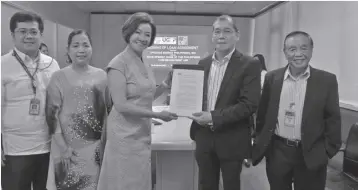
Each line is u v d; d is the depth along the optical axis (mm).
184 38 7176
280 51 5316
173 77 1512
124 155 1432
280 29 5332
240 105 1426
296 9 4578
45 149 1650
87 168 1620
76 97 1564
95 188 1642
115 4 6266
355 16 3020
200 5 6195
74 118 1570
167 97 2748
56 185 1628
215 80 1534
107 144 1481
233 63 1477
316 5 3885
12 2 3625
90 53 1589
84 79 1588
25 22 1542
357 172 2291
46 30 4656
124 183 1441
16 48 1591
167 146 1784
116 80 1350
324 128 1527
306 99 1479
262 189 2688
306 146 1466
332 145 1507
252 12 6730
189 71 1511
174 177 2025
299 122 1501
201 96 1499
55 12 5469
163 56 7168
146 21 1390
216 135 1512
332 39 3473
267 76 1665
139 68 1420
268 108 1602
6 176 1614
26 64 1587
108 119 1480
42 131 1631
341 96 3258
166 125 2285
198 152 1598
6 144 1584
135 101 1396
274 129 1563
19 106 1571
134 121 1437
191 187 2039
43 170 1707
